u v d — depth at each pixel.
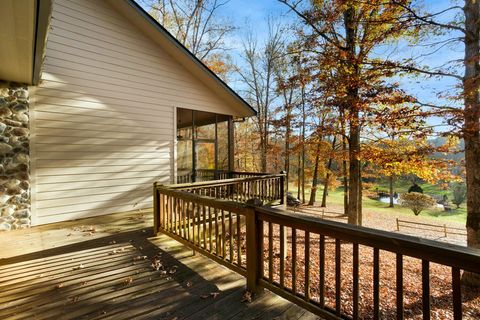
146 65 6.31
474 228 5.34
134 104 6.07
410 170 7.11
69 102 5.10
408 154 6.43
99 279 2.67
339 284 1.78
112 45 5.73
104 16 5.62
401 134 6.29
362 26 7.60
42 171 4.79
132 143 6.04
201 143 7.84
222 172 8.10
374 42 6.93
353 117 7.16
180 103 7.00
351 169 8.46
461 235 11.38
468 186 5.47
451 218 16.38
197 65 6.83
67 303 2.24
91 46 5.41
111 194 5.69
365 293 4.98
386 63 6.35
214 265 3.04
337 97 7.36
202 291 2.44
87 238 3.98
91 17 5.42
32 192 4.66
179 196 3.55
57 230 4.41
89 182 5.36
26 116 4.61
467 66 5.46
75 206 5.17
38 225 4.71
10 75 4.12
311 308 1.92
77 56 5.21
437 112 5.64
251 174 7.31
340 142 12.55
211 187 4.89
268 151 14.74
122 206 5.86
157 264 3.02
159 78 6.55
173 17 14.08
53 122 4.91
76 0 5.21
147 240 3.90
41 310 2.14
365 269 6.13
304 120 10.20
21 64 3.53
